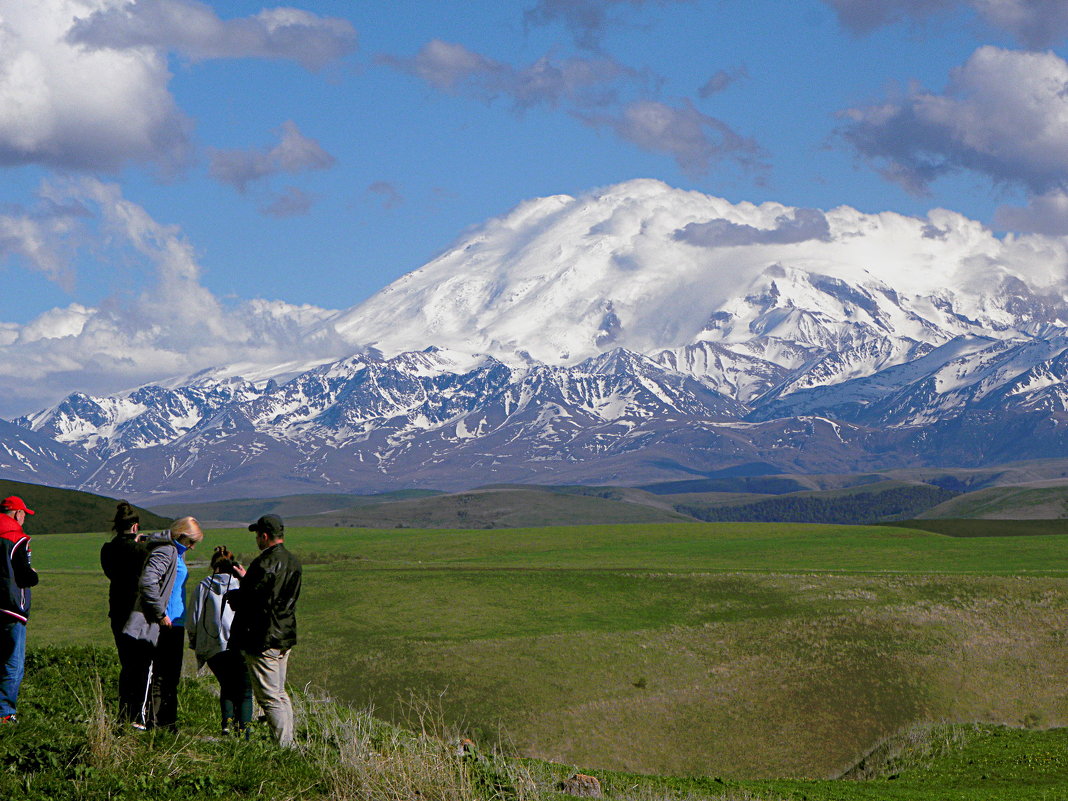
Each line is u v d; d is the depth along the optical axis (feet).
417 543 476.54
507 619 251.60
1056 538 407.44
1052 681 211.00
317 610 262.06
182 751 46.03
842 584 274.98
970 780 111.65
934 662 215.10
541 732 180.45
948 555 368.48
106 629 218.59
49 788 40.68
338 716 59.88
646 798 76.28
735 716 191.11
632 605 268.00
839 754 179.93
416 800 46.57
